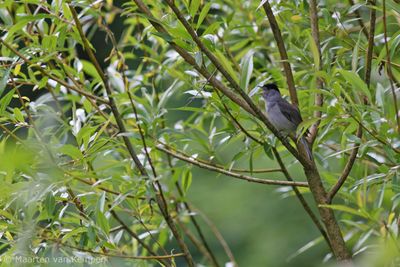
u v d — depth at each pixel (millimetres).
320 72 8320
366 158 10016
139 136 8977
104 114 10211
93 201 8906
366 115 8594
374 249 9602
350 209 8297
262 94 12508
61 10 9336
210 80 8672
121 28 19719
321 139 9273
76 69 10664
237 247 17781
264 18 11359
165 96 10359
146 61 12805
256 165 17719
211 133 10625
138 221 10172
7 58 8945
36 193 8156
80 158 8562
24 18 8820
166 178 11609
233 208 18156
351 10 9117
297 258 17281
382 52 8539
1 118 9031
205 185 18719
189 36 8211
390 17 11695
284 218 17859
